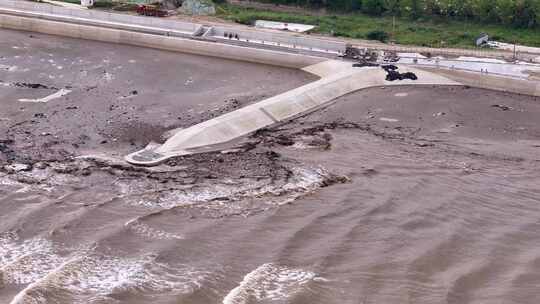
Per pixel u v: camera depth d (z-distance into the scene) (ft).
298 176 178.19
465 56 273.13
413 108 231.09
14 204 161.58
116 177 176.24
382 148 196.85
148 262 139.44
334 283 133.90
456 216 159.12
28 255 141.28
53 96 232.53
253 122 213.66
